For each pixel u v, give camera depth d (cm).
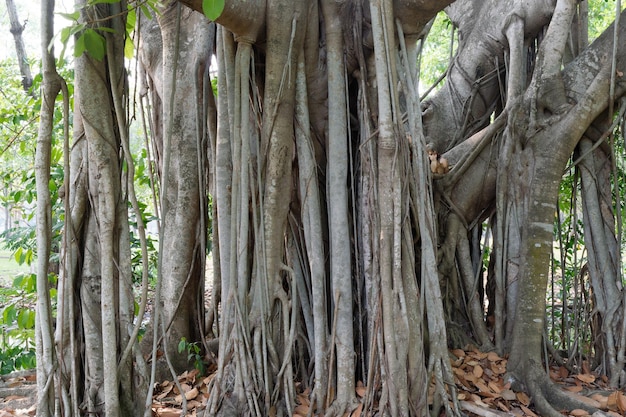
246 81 396
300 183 419
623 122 509
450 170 553
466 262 543
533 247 477
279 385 382
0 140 739
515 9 589
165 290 507
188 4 361
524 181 508
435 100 653
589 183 516
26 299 561
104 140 328
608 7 1050
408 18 405
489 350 514
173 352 492
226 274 411
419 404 376
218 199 421
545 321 490
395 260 378
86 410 333
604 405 418
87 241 339
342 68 426
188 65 495
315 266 409
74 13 289
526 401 438
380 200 386
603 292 504
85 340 336
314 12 419
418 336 384
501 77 634
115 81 329
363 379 414
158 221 519
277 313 401
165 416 396
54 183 551
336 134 418
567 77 523
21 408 429
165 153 459
